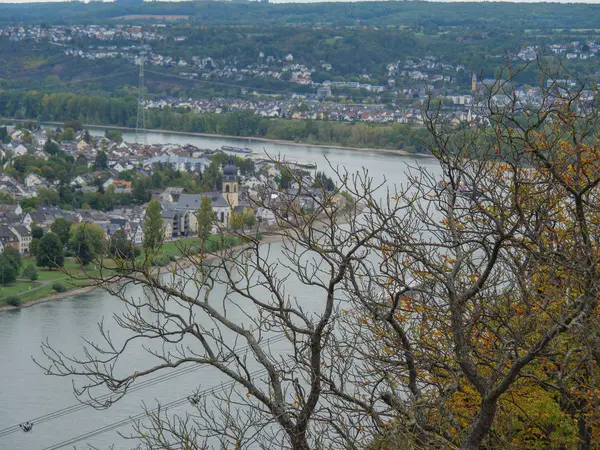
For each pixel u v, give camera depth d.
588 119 22.58
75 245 146.12
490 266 20.03
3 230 170.75
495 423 24.50
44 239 141.62
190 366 76.00
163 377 73.88
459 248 21.86
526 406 26.47
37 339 98.25
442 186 22.38
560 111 22.70
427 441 20.53
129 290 118.62
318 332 20.12
